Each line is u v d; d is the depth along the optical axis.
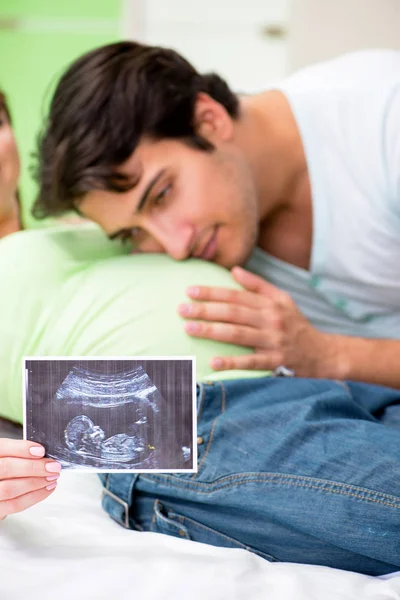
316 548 0.78
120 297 1.03
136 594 0.65
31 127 2.61
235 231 1.15
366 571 0.78
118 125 1.07
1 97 1.38
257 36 2.60
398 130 1.23
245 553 0.76
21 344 1.01
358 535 0.73
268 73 2.61
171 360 0.77
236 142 1.20
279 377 0.99
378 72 1.33
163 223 1.10
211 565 0.71
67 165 1.09
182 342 1.01
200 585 0.67
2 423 1.12
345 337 1.23
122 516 0.87
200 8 2.61
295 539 0.78
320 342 1.18
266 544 0.80
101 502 0.94
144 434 0.76
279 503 0.77
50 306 1.03
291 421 0.84
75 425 0.76
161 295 1.04
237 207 1.14
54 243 1.13
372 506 0.73
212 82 1.23
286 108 1.31
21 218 1.40
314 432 0.82
